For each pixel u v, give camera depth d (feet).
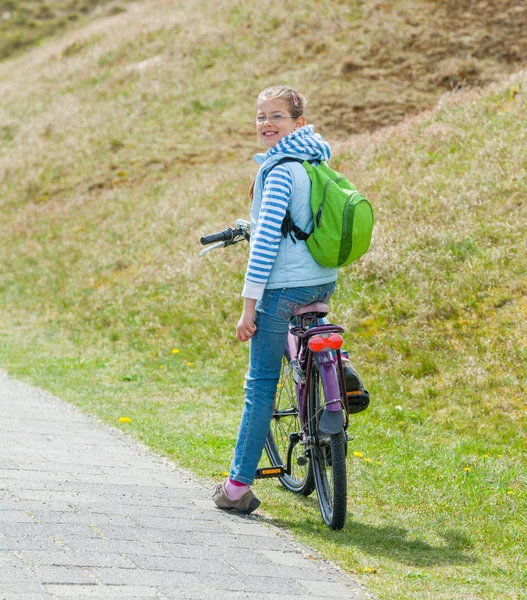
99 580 23.25
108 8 247.09
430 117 92.68
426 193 73.92
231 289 75.00
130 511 30.45
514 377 49.93
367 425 47.47
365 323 60.64
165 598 22.53
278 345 31.94
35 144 146.00
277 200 30.32
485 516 33.40
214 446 43.01
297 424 36.19
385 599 24.48
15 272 100.37
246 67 150.71
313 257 30.96
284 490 36.81
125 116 145.48
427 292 60.34
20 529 26.81
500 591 25.73
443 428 47.47
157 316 76.33
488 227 64.39
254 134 128.77
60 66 182.91
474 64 133.28
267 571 25.75
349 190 31.14
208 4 184.34
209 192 101.86
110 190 119.96
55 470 35.37
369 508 34.17
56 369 64.54
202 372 62.49
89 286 89.35
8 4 258.57
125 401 54.80
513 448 43.65
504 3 149.59
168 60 162.40
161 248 91.15
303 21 160.45
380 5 158.81
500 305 56.49
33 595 21.62
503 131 78.59
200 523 30.07
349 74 139.23
